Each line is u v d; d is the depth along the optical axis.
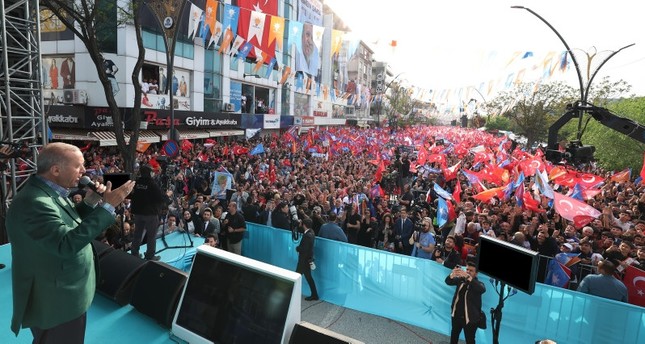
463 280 5.71
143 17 21.42
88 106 20.59
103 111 20.67
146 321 3.05
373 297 7.11
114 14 17.70
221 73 30.83
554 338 5.75
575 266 7.74
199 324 2.71
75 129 20.69
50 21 21.09
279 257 8.29
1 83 7.72
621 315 5.32
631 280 6.84
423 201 12.98
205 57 28.56
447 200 10.80
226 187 12.30
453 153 28.25
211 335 2.63
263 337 2.44
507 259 4.24
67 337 2.09
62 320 2.01
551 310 5.76
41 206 1.84
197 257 2.90
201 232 8.81
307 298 7.58
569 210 9.63
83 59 20.81
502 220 10.95
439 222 10.53
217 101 30.67
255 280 2.58
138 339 2.81
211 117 28.62
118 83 21.42
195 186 15.08
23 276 1.91
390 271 6.96
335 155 25.36
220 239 8.52
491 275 4.45
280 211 9.49
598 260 7.44
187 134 25.70
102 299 3.37
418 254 8.66
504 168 15.99
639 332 5.21
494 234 8.92
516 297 5.97
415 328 6.64
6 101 7.53
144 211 5.25
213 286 2.74
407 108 73.88
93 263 2.26
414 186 17.58
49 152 1.96
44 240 1.78
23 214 1.82
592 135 24.92
